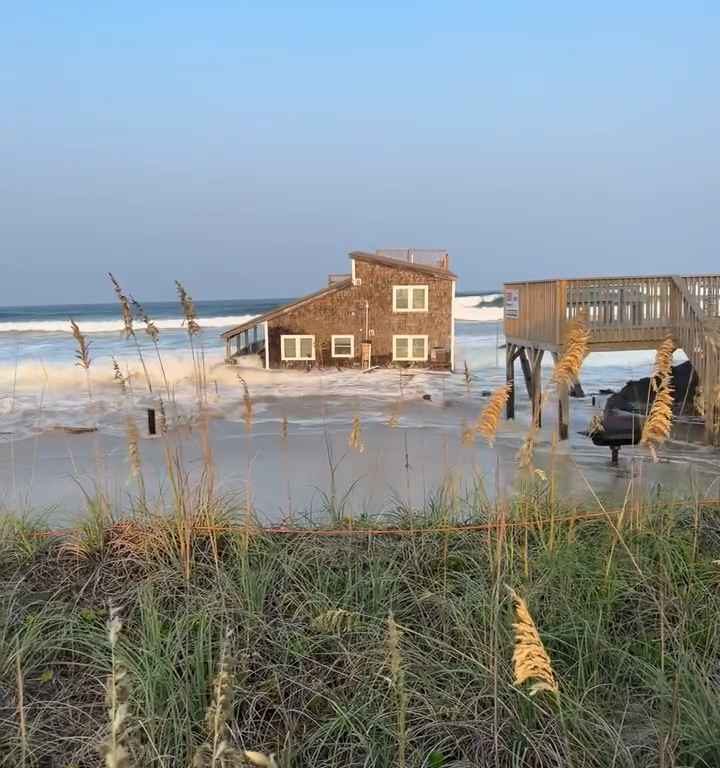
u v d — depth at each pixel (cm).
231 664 232
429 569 512
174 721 335
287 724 353
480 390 2141
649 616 445
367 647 408
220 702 219
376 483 902
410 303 2892
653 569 490
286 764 321
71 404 1822
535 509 559
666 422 390
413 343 2900
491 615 410
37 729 351
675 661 385
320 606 448
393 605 459
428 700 360
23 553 549
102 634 427
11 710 369
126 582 502
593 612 433
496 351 3425
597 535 557
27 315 8838
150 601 430
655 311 1297
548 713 344
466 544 545
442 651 398
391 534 568
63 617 441
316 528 581
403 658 383
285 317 2886
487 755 333
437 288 2877
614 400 1516
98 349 3728
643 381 1575
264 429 1415
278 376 2605
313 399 1931
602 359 3048
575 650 402
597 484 869
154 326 576
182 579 493
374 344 2909
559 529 532
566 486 818
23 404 1817
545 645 402
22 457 1153
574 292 1291
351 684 384
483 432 425
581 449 1168
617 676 387
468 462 1055
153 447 1221
